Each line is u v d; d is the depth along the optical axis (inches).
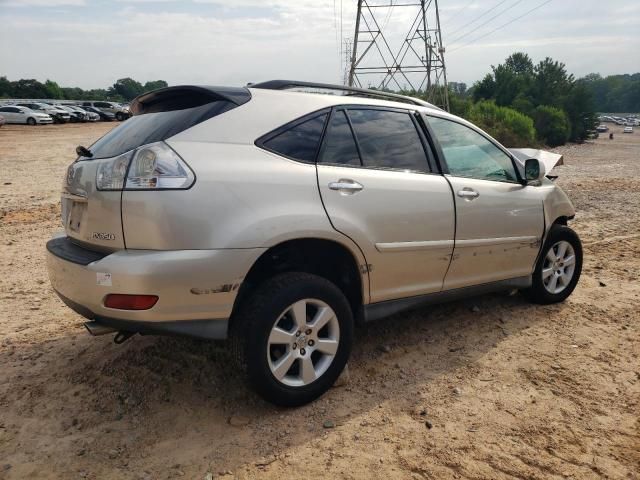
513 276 174.9
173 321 108.3
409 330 169.9
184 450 109.4
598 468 104.5
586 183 576.4
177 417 120.8
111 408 124.1
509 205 167.0
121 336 127.0
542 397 130.3
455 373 142.3
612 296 202.8
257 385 115.4
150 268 103.3
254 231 110.9
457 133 163.6
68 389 132.1
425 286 147.6
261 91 127.6
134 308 105.1
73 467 104.2
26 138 1047.0
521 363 147.9
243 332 113.2
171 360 145.1
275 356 123.1
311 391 123.6
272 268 128.3
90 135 1143.0
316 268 135.9
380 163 138.3
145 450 109.4
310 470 103.5
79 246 122.6
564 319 179.5
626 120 5733.3
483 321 177.2
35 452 108.6
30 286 212.2
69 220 127.6
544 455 108.3
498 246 164.6
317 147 127.0
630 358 151.3
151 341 155.9
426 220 141.9
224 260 108.1
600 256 262.5
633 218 363.3
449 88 1652.3
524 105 1994.3
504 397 130.3
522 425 118.6
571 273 195.8
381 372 142.6
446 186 148.9
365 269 131.3
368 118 140.6
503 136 1451.8
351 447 110.5
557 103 2218.3
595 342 161.6
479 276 162.4
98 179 112.6
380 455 108.0
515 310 187.0
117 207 108.0
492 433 115.6
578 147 1838.1
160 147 108.4
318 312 123.3
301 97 130.8
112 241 110.2
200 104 120.4
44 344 157.8
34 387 133.0
